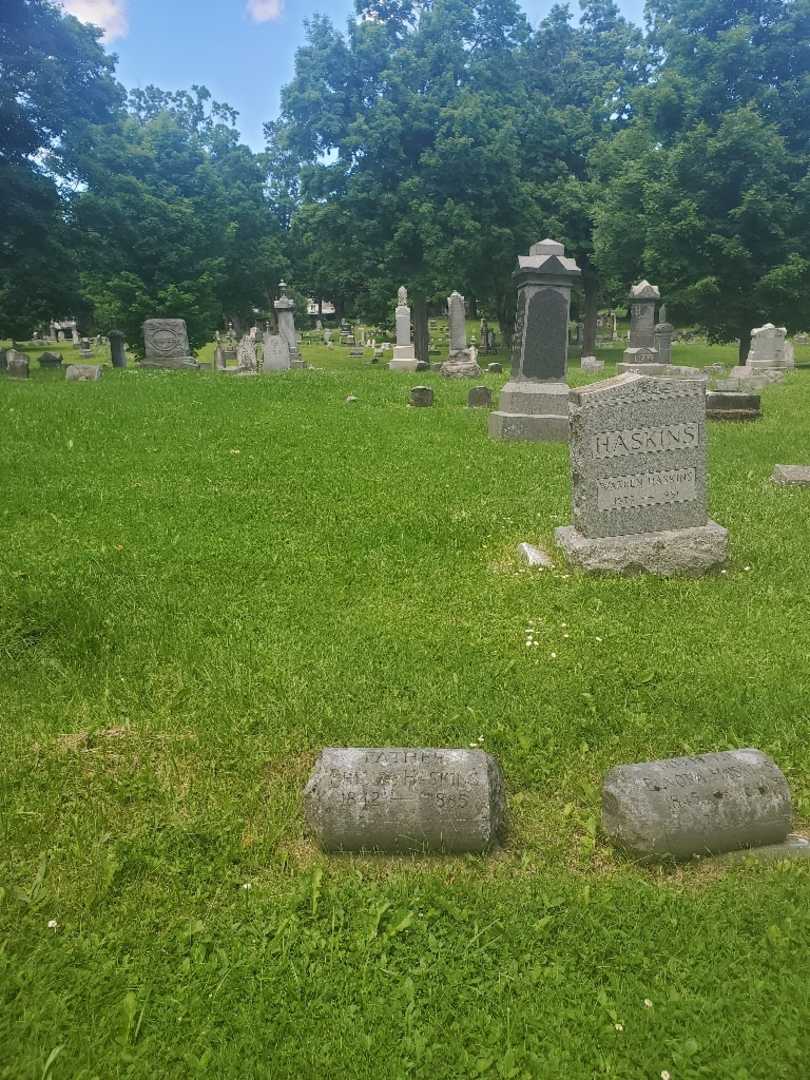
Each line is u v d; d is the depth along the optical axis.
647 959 3.01
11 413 13.55
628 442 6.88
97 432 12.39
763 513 8.68
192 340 36.59
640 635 5.70
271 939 3.13
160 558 7.18
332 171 38.25
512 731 4.47
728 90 33.31
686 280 33.12
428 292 37.72
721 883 3.41
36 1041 2.67
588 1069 2.60
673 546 6.90
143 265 35.53
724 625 5.84
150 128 39.91
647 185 33.00
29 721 4.54
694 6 34.22
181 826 3.74
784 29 32.22
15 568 6.75
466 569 7.05
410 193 37.38
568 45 47.84
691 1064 2.60
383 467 10.82
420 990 2.91
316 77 38.97
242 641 5.54
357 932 3.14
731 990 2.86
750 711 4.62
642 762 3.86
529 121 41.44
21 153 28.25
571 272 12.69
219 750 4.32
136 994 2.87
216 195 40.22
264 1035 2.72
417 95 37.25
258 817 3.86
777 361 27.02
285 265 50.28
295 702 4.70
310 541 7.77
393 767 3.72
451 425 14.19
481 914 3.24
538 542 7.69
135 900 3.33
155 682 4.99
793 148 32.81
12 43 26.83
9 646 5.31
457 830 3.58
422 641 5.59
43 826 3.74
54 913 3.24
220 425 13.40
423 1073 2.59
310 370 25.16
